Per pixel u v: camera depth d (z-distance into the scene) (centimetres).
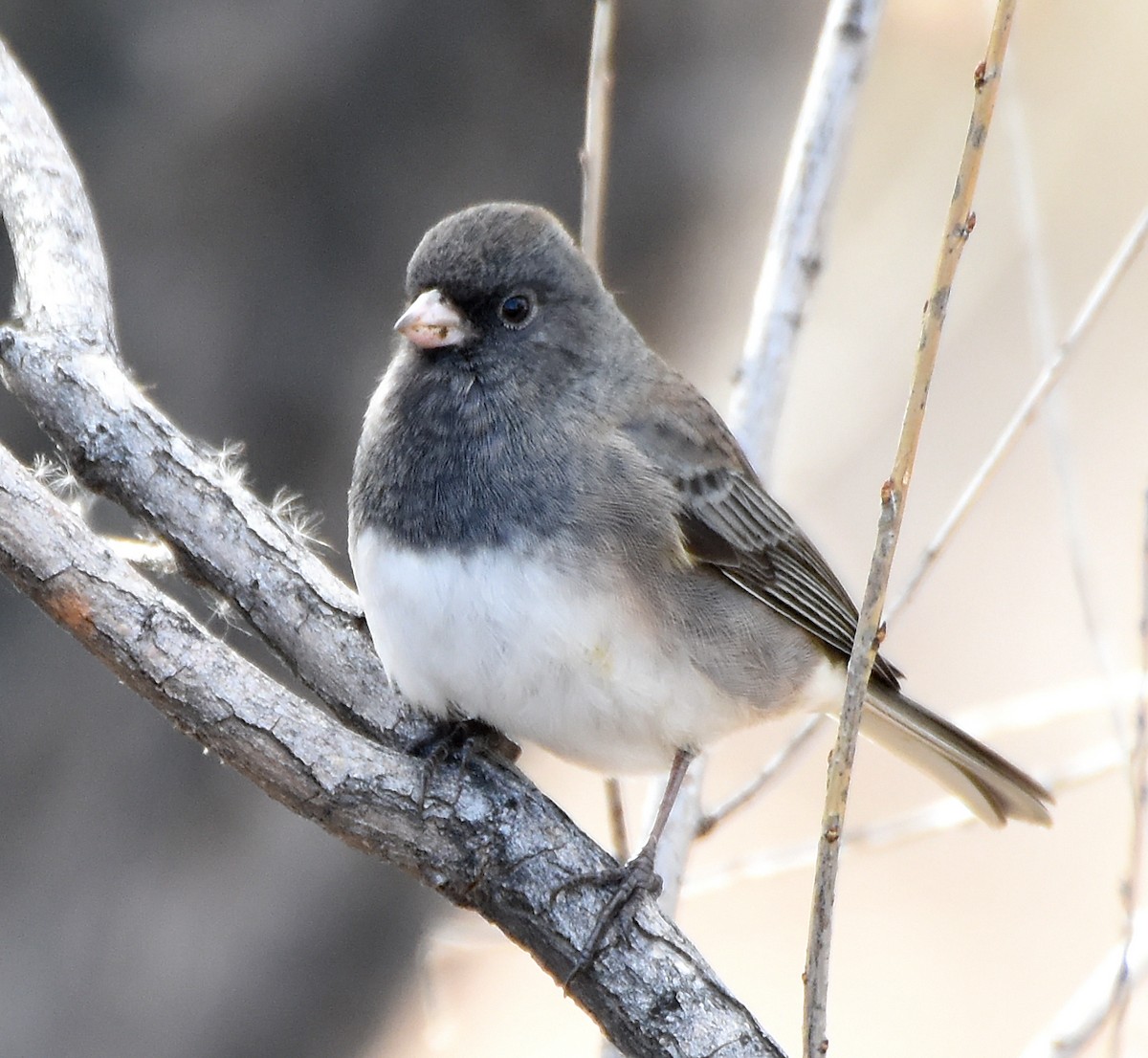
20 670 898
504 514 703
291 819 938
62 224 734
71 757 909
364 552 719
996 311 1747
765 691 791
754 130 945
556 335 743
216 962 940
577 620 695
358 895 964
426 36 866
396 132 876
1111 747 896
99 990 923
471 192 894
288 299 888
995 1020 1486
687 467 763
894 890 1634
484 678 700
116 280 870
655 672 719
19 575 604
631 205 938
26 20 841
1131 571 1692
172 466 709
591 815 1512
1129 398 1772
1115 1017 666
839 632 838
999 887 1625
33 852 908
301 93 860
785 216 816
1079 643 1658
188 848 927
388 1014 1035
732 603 778
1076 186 1712
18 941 912
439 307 734
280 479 904
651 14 898
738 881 858
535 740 735
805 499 1320
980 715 918
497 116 888
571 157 909
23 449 858
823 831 536
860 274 1344
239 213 872
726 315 1078
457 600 695
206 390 884
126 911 922
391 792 642
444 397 729
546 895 652
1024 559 1723
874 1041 1481
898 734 866
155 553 736
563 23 877
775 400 809
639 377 778
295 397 895
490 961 1535
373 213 885
